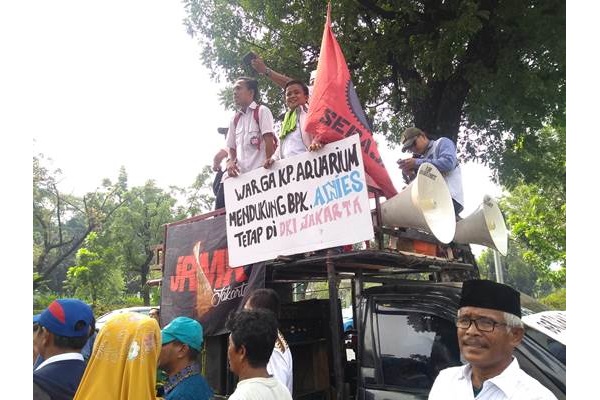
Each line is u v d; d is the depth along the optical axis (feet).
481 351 6.19
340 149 10.77
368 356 10.86
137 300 90.84
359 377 10.91
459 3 23.70
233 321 7.75
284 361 10.00
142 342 7.45
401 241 12.18
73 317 8.12
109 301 82.99
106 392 7.26
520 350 9.08
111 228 88.74
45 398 7.41
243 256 12.53
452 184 13.98
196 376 9.02
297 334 12.78
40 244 77.71
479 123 29.94
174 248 15.17
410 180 14.83
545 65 23.88
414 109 26.16
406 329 10.38
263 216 12.16
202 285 13.82
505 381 6.09
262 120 14.96
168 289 14.94
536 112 25.49
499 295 6.26
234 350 7.61
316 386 12.84
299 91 14.10
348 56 25.64
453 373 6.77
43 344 8.09
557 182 33.19
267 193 12.12
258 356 7.49
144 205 92.43
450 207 11.73
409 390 9.91
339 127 11.12
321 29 26.27
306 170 11.34
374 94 30.48
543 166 31.76
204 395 8.82
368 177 11.36
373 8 25.29
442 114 25.13
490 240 12.62
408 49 24.79
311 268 12.29
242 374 7.56
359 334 11.18
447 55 22.33
